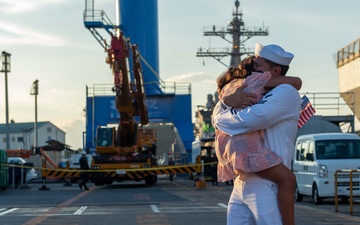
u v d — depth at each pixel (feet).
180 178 184.55
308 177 67.77
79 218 50.60
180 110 188.55
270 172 14.34
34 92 212.43
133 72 121.90
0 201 75.72
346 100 140.56
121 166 118.11
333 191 63.93
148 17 187.83
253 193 14.52
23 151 174.91
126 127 123.65
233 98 14.62
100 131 122.72
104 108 186.50
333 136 67.82
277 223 14.35
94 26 168.14
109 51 111.34
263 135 14.51
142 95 123.75
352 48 137.39
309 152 68.13
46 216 52.90
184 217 50.34
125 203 68.18
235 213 15.02
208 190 100.27
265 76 14.67
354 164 64.64
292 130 14.64
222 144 14.93
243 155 14.42
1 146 414.21
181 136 186.80
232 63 220.02
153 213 54.39
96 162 118.32
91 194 91.81
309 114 15.93
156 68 188.96
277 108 14.21
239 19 220.64
